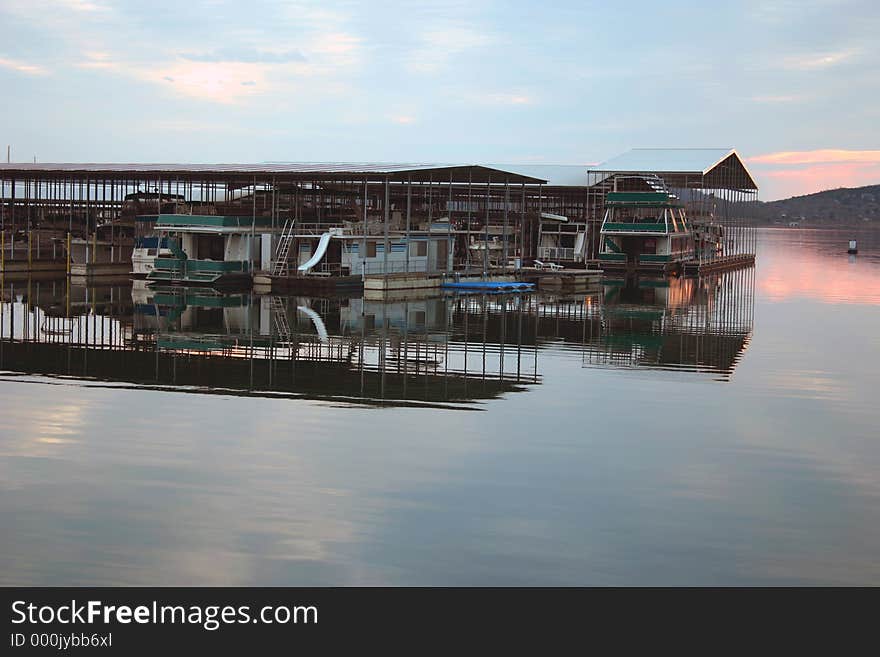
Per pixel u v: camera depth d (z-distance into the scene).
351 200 77.81
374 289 55.88
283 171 57.19
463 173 61.69
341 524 14.94
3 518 15.05
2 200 70.00
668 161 83.62
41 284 56.81
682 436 20.61
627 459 18.69
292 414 22.16
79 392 24.64
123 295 51.66
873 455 19.27
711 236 91.38
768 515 15.59
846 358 32.31
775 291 61.34
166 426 20.84
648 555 13.98
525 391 25.53
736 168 96.50
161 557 13.71
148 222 61.50
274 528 14.75
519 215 82.81
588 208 83.31
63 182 71.19
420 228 64.25
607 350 33.81
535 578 13.25
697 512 15.69
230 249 58.38
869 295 58.38
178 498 16.02
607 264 78.94
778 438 20.55
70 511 15.38
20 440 19.59
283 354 31.61
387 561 13.66
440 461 18.30
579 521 15.20
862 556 14.06
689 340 36.84
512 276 65.81
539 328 40.19
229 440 19.66
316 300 51.12
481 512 15.52
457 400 24.11
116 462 18.05
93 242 61.88
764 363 31.11
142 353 31.45
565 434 20.61
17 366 28.52
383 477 17.23
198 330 37.72
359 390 25.25
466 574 13.32
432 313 45.72
